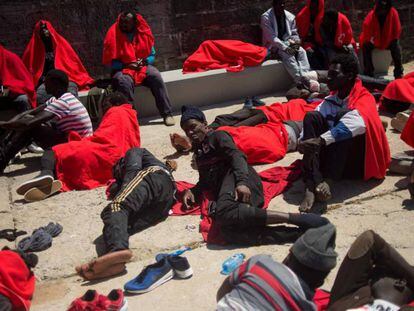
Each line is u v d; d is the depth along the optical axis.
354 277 3.27
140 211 4.83
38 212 5.36
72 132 6.23
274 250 4.41
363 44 9.15
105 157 5.82
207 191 5.12
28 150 7.02
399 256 3.27
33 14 7.87
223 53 8.57
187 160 6.35
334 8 9.73
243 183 4.59
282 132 6.23
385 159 5.38
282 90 8.86
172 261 4.17
